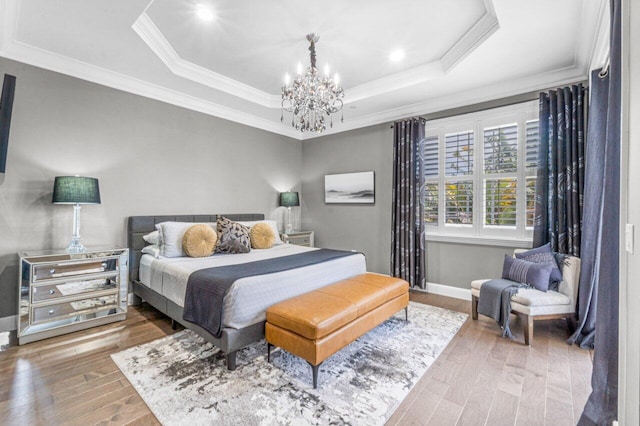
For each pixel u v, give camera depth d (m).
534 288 2.79
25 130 2.83
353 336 2.23
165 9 2.37
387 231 4.59
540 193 3.18
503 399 1.83
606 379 1.49
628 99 1.16
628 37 1.17
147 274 3.23
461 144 3.93
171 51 3.04
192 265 2.86
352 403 1.79
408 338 2.67
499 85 3.48
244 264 2.85
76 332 2.75
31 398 1.82
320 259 3.10
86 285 2.82
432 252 4.14
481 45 2.64
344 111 4.46
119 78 3.36
